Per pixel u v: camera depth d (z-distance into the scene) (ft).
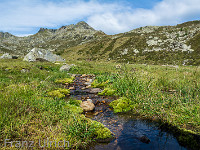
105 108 15.93
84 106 15.07
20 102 12.59
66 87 25.44
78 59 308.19
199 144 9.11
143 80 21.16
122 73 26.99
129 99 17.51
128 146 9.00
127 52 302.25
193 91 16.37
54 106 13.28
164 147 8.92
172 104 14.56
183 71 42.52
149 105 14.97
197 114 11.93
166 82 24.45
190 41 288.30
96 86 26.25
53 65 56.08
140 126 11.75
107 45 364.99
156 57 248.73
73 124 10.15
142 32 558.15
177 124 11.38
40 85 21.31
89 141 9.41
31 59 74.33
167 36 345.51
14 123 9.57
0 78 22.95
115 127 11.55
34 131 9.36
